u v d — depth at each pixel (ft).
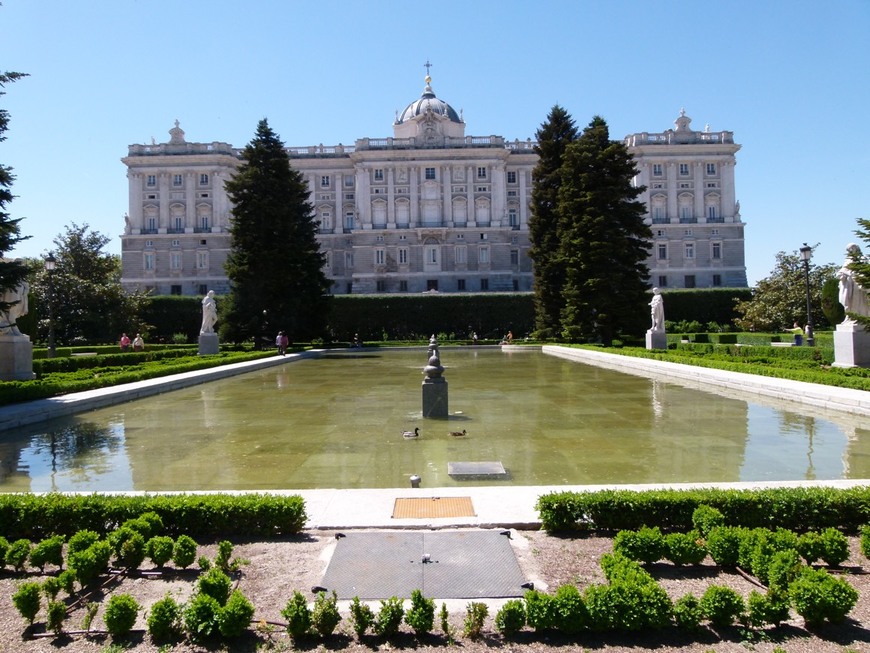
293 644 16.02
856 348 66.80
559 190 143.23
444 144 274.36
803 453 35.40
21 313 64.85
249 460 35.35
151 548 19.93
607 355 101.91
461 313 199.72
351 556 20.38
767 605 16.33
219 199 272.92
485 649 15.70
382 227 274.36
